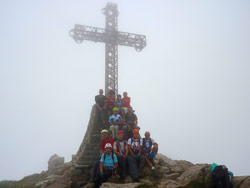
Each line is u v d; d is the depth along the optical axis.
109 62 25.50
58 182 12.68
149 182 9.53
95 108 13.77
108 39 25.64
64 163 19.69
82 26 24.86
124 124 12.30
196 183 9.61
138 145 10.79
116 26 27.58
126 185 8.95
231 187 9.05
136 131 10.87
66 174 13.84
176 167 11.30
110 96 14.29
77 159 12.88
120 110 13.36
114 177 10.19
